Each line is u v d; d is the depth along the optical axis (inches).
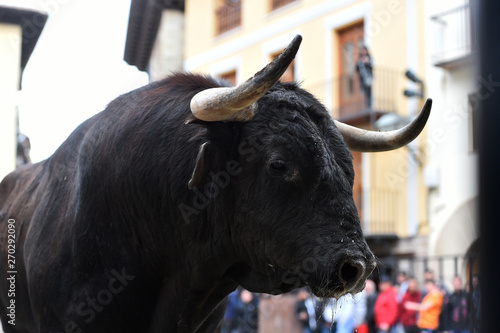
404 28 562.3
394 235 553.3
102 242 132.0
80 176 136.6
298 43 103.3
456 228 504.4
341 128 134.8
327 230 110.0
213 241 123.6
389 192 565.0
